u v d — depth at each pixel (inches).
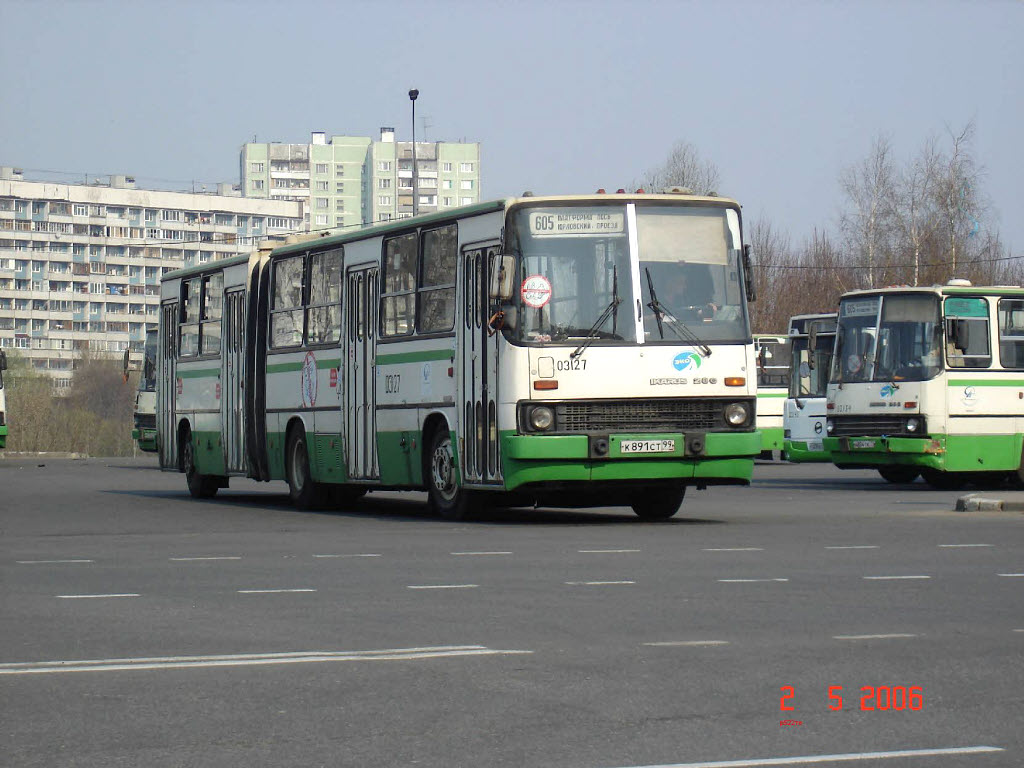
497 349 901.2
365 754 308.7
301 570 664.4
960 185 3420.3
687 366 903.1
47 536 887.1
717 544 775.1
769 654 426.6
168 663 416.5
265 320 1218.6
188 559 724.0
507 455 890.1
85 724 337.7
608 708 353.1
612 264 905.5
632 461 886.4
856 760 302.7
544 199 904.9
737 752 309.6
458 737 323.6
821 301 4005.9
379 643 449.7
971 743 318.0
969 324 1392.7
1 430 2207.2
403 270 1019.9
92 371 6781.5
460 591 577.3
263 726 335.0
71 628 486.3
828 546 761.0
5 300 7603.4
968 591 571.5
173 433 1412.4
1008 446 1397.6
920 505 1141.1
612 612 514.9
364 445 1064.2
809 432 1889.8
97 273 7800.2
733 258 929.5
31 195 7637.8
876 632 467.5
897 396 1396.4
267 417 1209.4
